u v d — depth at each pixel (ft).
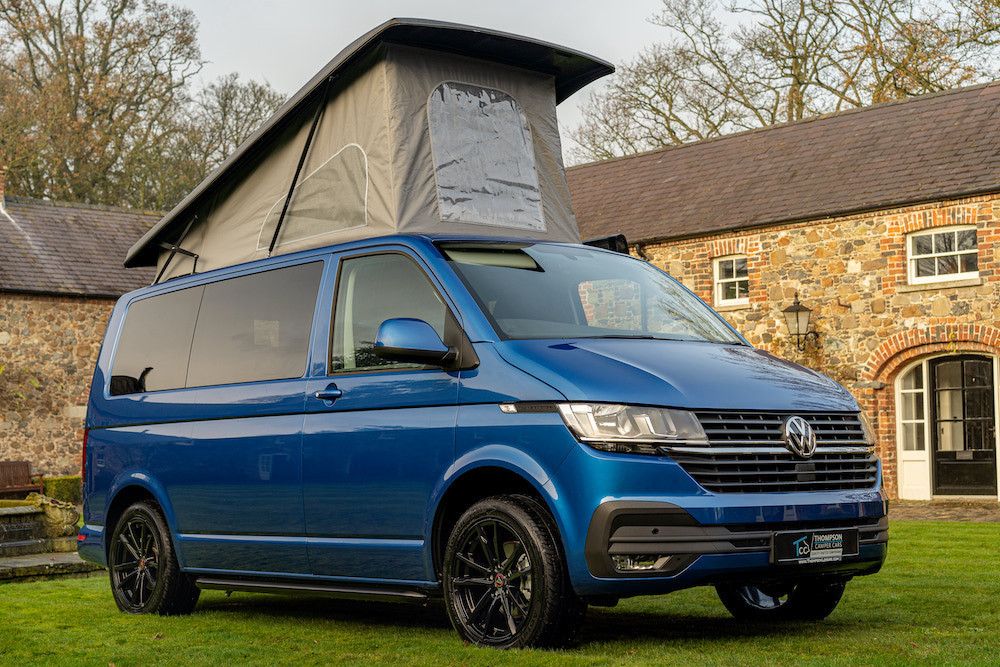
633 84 112.37
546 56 24.38
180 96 120.98
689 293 20.98
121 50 117.29
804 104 102.78
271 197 24.76
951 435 62.28
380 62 22.56
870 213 63.10
